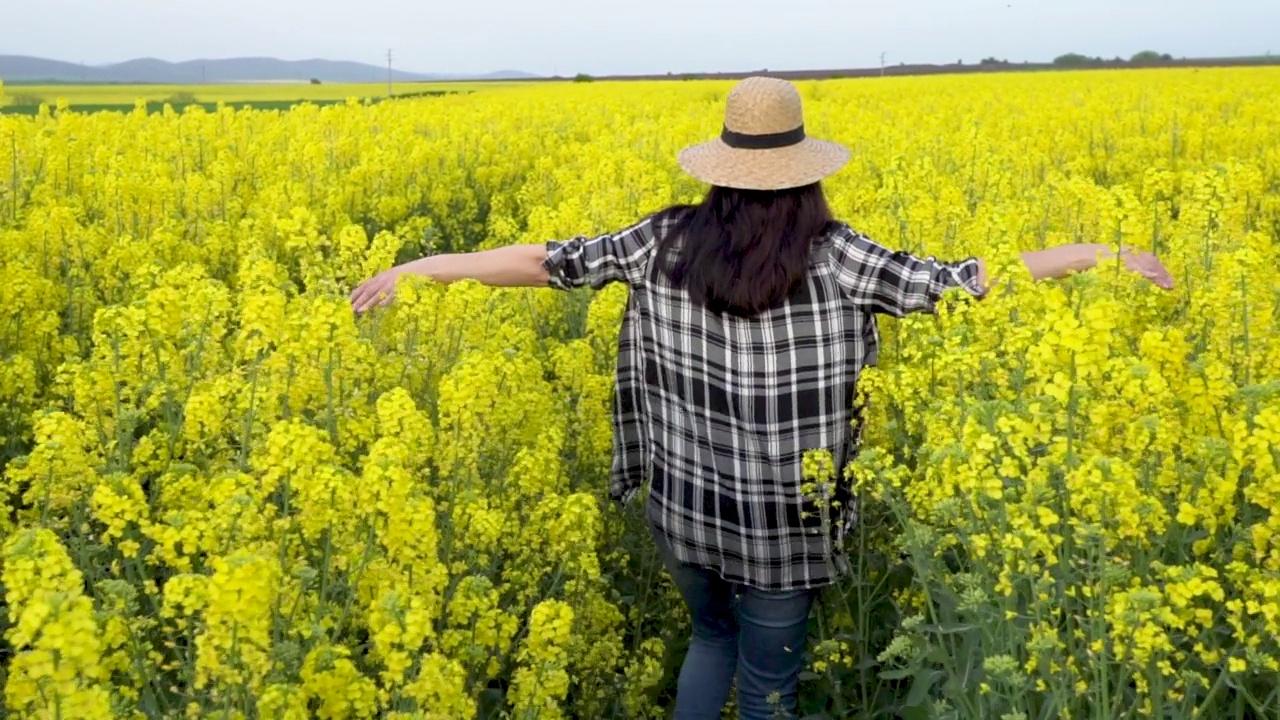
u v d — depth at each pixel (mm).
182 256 8453
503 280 4047
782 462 3695
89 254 7750
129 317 4812
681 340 3717
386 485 3279
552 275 3973
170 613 2826
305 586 3373
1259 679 3266
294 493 3762
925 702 3885
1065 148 16062
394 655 2867
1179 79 42156
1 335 5965
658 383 3826
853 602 4664
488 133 19250
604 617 4289
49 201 9219
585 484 5113
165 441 4613
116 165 10227
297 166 13211
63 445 4016
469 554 4078
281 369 4395
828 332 3637
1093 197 7812
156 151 13891
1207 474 3336
